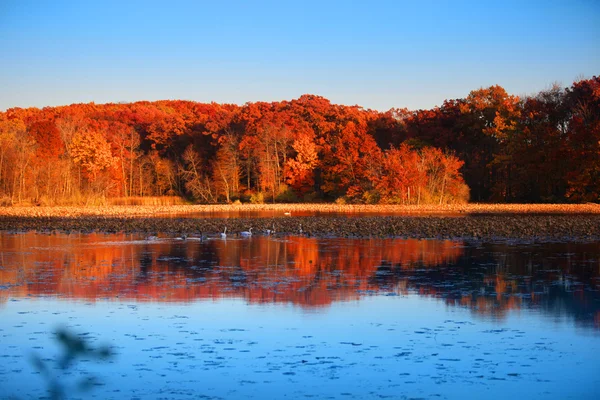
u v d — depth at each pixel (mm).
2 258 32406
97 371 14094
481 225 50344
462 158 99625
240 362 14656
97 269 28500
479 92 102062
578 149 82625
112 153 111375
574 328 17562
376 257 32406
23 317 18953
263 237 43875
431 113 105500
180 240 41938
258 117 114250
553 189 90312
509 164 92375
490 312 19500
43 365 14547
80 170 101188
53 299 21594
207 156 113938
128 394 12789
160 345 16016
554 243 38406
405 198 87312
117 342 16266
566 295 22016
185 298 21734
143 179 110875
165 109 155375
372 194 89375
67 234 46781
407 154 89750
